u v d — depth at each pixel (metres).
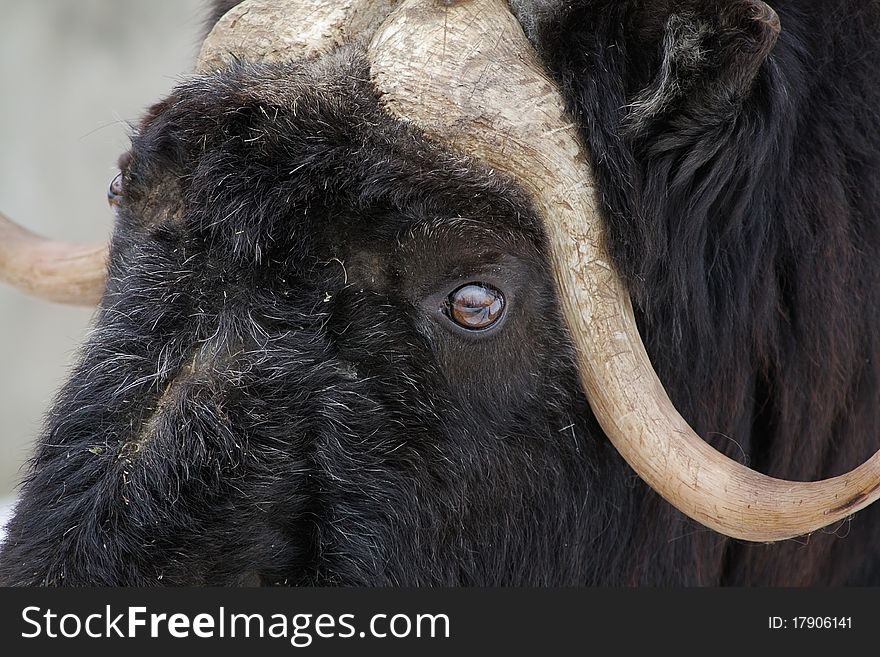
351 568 9.55
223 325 9.16
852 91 11.73
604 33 9.68
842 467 12.69
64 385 10.18
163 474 8.77
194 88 9.84
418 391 9.71
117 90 45.88
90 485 8.87
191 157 9.55
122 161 11.38
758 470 12.54
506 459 10.29
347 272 9.45
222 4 12.48
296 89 9.52
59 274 14.91
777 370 12.05
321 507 9.43
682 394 11.27
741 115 9.79
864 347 12.26
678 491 9.51
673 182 10.09
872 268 12.02
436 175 9.28
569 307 9.73
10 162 44.72
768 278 11.52
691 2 9.02
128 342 9.18
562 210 9.52
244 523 9.03
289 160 9.30
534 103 9.44
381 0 10.13
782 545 13.12
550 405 10.32
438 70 9.35
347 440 9.44
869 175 11.88
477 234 9.44
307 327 9.31
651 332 10.67
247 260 9.23
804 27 11.26
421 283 9.57
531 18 9.79
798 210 11.48
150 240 9.49
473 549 10.36
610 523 11.48
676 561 12.41
